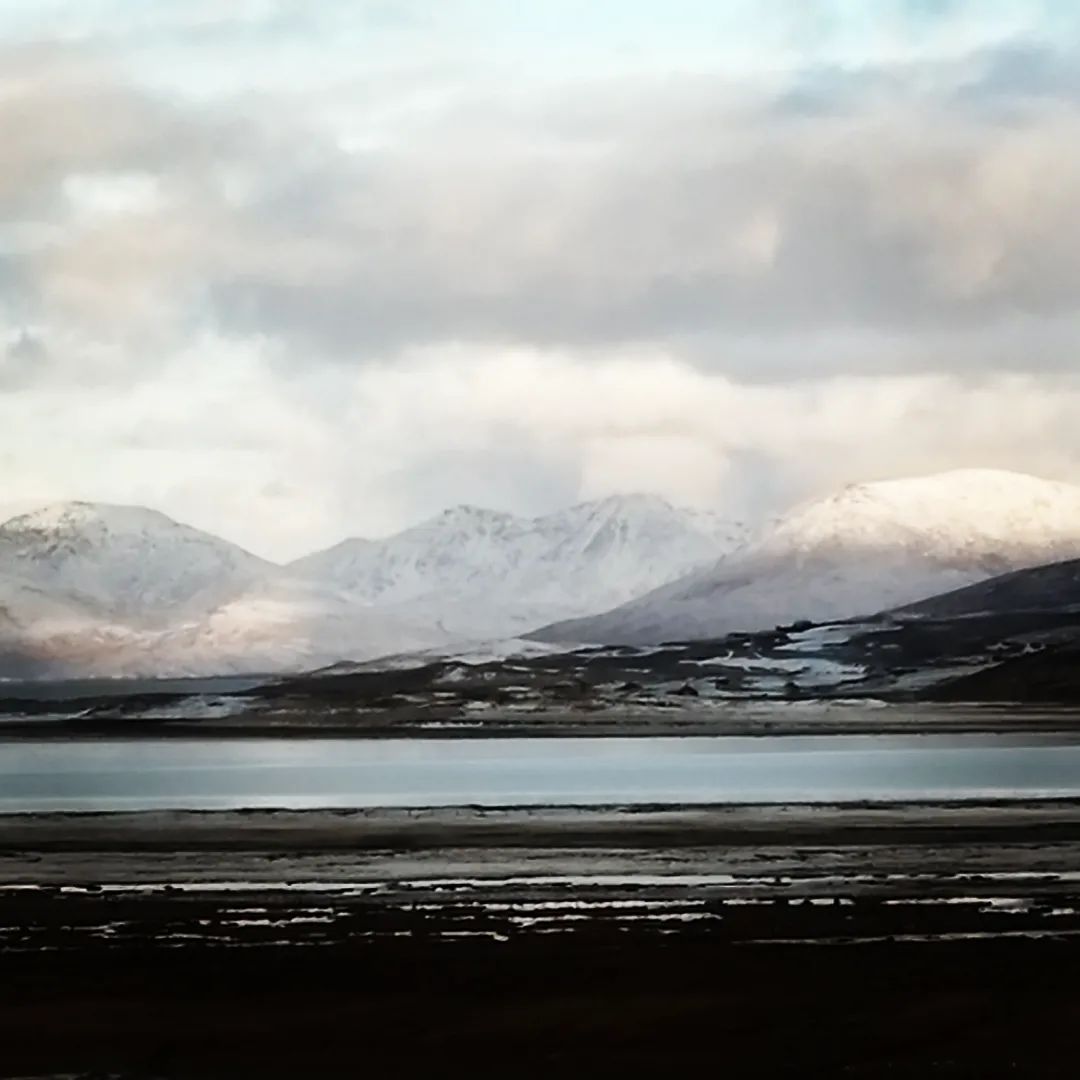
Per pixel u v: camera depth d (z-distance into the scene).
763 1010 6.89
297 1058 6.53
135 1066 6.45
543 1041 6.62
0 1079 6.34
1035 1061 6.35
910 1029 6.66
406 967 7.48
